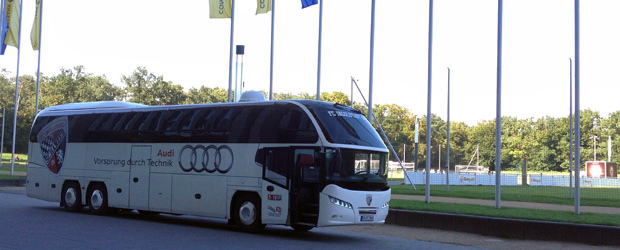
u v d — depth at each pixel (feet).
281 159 52.80
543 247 51.65
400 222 65.82
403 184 169.89
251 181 54.44
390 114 376.07
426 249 47.55
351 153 51.93
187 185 59.41
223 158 56.90
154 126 63.67
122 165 65.82
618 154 353.92
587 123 370.73
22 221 57.16
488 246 51.67
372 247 47.78
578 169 66.28
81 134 70.85
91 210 68.64
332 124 52.29
